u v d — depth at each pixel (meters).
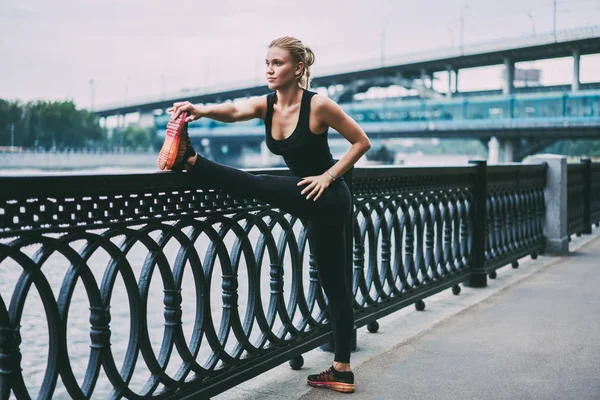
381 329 4.58
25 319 6.77
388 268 4.50
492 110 63.06
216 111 2.67
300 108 2.76
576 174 9.67
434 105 68.31
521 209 7.49
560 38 80.12
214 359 2.94
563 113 57.69
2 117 112.31
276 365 3.36
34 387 4.86
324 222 2.87
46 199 2.13
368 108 75.25
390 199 4.45
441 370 3.63
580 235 10.12
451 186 5.58
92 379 2.31
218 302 6.76
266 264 9.39
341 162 2.81
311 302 3.75
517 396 3.23
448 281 5.54
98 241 2.31
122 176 2.35
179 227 2.68
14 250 2.02
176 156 2.53
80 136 118.62
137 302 2.48
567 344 4.15
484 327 4.58
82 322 6.94
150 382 2.60
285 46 2.71
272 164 111.19
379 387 3.36
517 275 6.79
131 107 127.00
